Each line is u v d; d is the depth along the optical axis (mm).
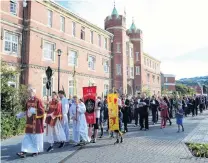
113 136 13602
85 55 35031
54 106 10695
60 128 10734
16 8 25156
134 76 51812
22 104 14891
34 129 9328
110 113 11727
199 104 30328
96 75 37531
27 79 25016
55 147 10891
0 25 23125
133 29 52250
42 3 27312
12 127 13500
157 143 11344
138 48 51938
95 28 37656
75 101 11680
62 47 30328
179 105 15289
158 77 70562
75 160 8445
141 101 16750
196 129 15883
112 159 8500
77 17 33125
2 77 15461
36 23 26453
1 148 10555
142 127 16406
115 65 42781
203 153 9031
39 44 26797
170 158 8539
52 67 28453
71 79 31656
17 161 8438
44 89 27266
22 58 25297
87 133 11625
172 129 16234
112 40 42906
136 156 8891
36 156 9164
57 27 29766
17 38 25125
